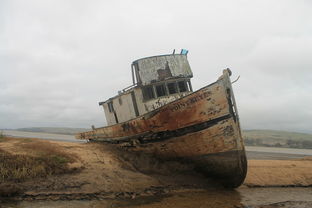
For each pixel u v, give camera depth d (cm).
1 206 691
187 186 1003
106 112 1677
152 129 1133
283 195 1007
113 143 1412
